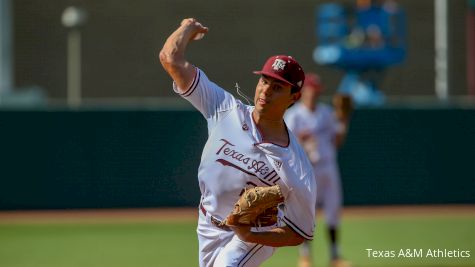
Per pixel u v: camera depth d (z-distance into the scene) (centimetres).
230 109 1819
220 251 1886
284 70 1772
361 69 9100
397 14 9144
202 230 1905
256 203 1734
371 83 9056
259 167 1795
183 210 6500
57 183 6525
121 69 10150
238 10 10225
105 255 4138
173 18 10206
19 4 10000
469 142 6862
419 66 10381
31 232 5194
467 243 4612
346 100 3925
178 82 1823
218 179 1827
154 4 10175
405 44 10325
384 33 9050
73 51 10088
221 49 10200
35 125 6500
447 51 8875
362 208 6662
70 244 4591
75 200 6544
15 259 4031
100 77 10138
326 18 9294
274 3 10288
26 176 6494
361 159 6775
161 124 6606
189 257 4044
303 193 1773
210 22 10200
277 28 10281
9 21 9600
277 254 4159
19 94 9425
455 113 6856
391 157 6794
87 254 4184
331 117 3853
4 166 6469
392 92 10300
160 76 10169
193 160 6625
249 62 10238
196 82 1817
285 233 1792
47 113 6506
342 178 6756
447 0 8825
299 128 3797
